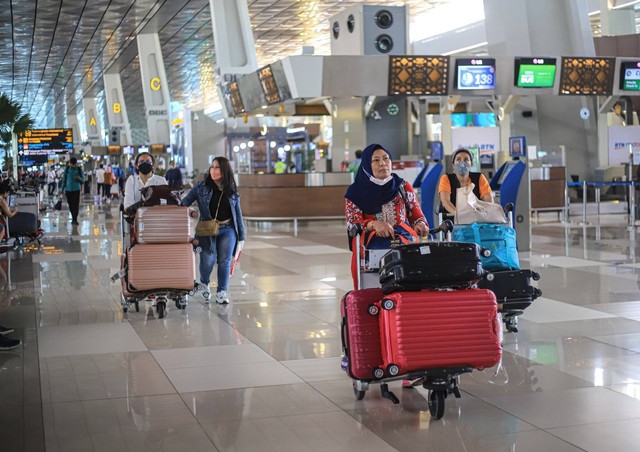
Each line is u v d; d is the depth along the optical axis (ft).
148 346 21.56
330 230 58.80
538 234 49.90
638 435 13.83
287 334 22.80
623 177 75.56
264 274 35.40
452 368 14.30
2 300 29.55
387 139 78.13
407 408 15.70
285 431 14.47
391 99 77.87
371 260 16.19
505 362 19.02
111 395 16.89
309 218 65.46
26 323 25.05
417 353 14.10
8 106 86.53
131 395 16.87
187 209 25.90
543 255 38.88
